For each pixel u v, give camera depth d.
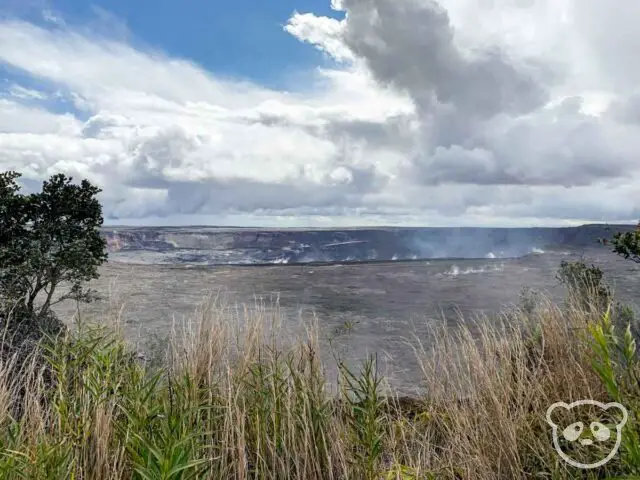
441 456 3.07
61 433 2.19
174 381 2.82
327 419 2.83
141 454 2.02
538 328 3.83
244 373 2.97
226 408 2.67
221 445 2.61
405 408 4.07
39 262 5.91
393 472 2.79
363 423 2.64
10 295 5.50
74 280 6.43
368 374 2.71
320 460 2.71
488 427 2.86
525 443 2.78
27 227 6.48
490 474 2.63
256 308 3.43
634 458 1.80
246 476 2.46
